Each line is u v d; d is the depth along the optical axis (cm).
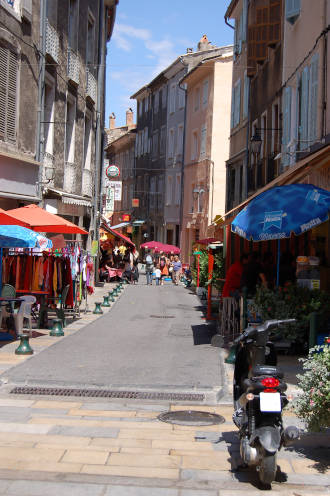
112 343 1312
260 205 1152
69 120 2477
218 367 1054
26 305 1340
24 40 1819
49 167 2045
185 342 1359
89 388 892
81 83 2586
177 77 5188
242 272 1436
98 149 2941
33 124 1922
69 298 1591
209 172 4206
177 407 800
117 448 615
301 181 1358
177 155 5141
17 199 1816
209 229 2492
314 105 1584
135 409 783
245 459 510
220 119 4166
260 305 1156
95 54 2867
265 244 1933
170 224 5269
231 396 841
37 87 1945
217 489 514
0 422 698
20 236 1263
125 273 3994
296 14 1831
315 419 604
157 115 5841
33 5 1877
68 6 2316
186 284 3644
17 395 841
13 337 1320
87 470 549
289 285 1183
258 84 2542
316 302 1144
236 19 3203
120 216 7512
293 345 1162
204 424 715
